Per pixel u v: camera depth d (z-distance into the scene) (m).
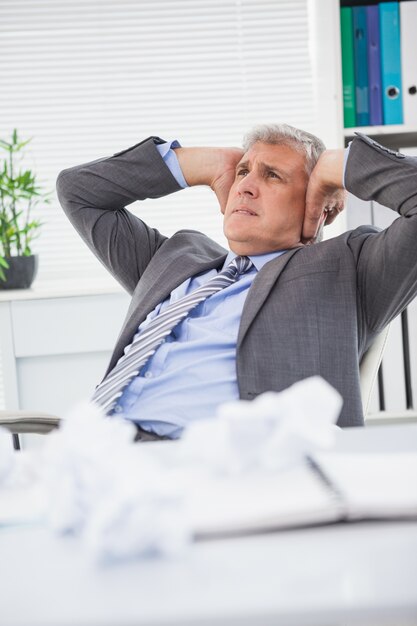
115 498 0.56
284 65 3.12
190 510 0.62
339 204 1.86
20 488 0.73
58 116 3.12
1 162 3.09
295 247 1.78
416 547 0.55
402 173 1.58
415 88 2.62
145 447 0.85
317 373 1.54
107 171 1.92
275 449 0.68
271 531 0.60
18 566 0.56
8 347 2.64
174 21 3.09
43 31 3.07
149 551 0.56
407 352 2.66
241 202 1.75
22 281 2.75
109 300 2.65
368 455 0.77
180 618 0.46
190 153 1.91
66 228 3.15
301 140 1.78
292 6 3.08
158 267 1.83
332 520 0.60
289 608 0.46
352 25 2.60
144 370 1.62
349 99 2.63
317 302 1.58
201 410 1.54
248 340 1.55
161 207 3.18
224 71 3.12
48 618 0.47
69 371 2.69
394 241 1.55
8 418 1.42
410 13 2.59
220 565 0.53
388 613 0.46
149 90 3.12
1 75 3.08
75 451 0.61
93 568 0.54
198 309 1.69
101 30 3.08
